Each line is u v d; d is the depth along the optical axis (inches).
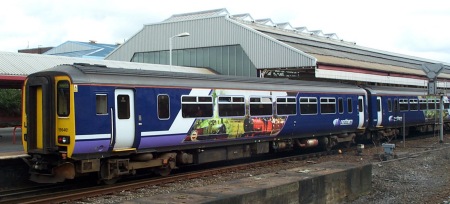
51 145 432.5
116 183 484.1
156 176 534.6
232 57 1148.5
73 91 421.1
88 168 437.7
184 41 1228.5
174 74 528.1
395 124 972.6
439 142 922.7
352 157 715.4
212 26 1183.6
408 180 524.1
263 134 634.8
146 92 482.6
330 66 1019.9
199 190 316.5
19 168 482.3
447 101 1219.9
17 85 813.2
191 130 531.2
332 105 770.8
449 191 466.0
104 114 442.6
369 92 901.8
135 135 470.3
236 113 592.1
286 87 677.9
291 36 1280.8
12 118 1332.4
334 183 401.1
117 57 1357.0
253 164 613.3
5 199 411.8
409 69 1546.5
